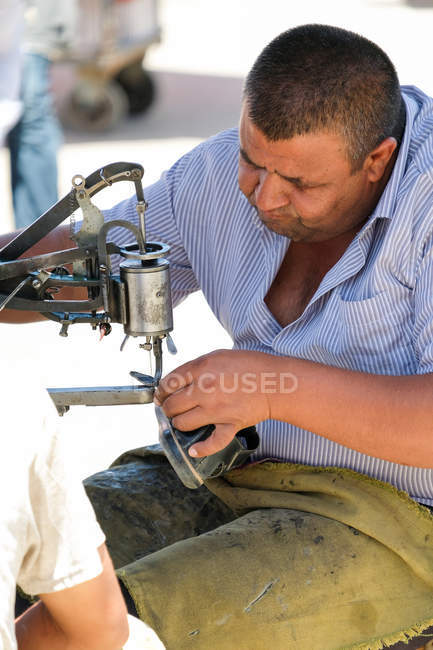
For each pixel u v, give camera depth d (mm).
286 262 2732
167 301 2408
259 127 2344
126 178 2371
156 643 2107
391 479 2508
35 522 1758
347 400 2332
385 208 2484
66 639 1905
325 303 2641
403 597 2396
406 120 2539
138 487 2725
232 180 2799
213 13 17516
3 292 2439
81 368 5102
